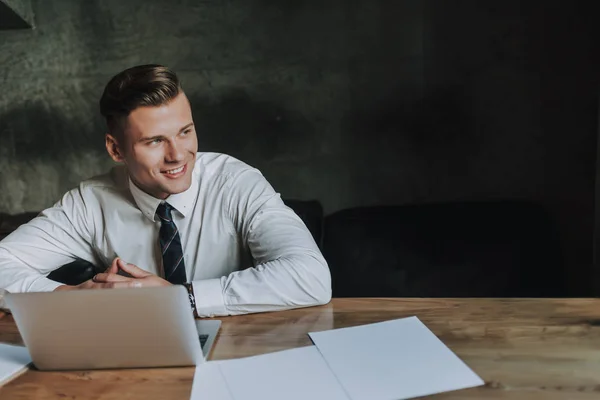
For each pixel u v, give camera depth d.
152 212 1.58
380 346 1.02
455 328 1.09
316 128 2.84
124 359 0.97
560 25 2.60
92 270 1.69
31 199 3.04
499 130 2.73
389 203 2.86
